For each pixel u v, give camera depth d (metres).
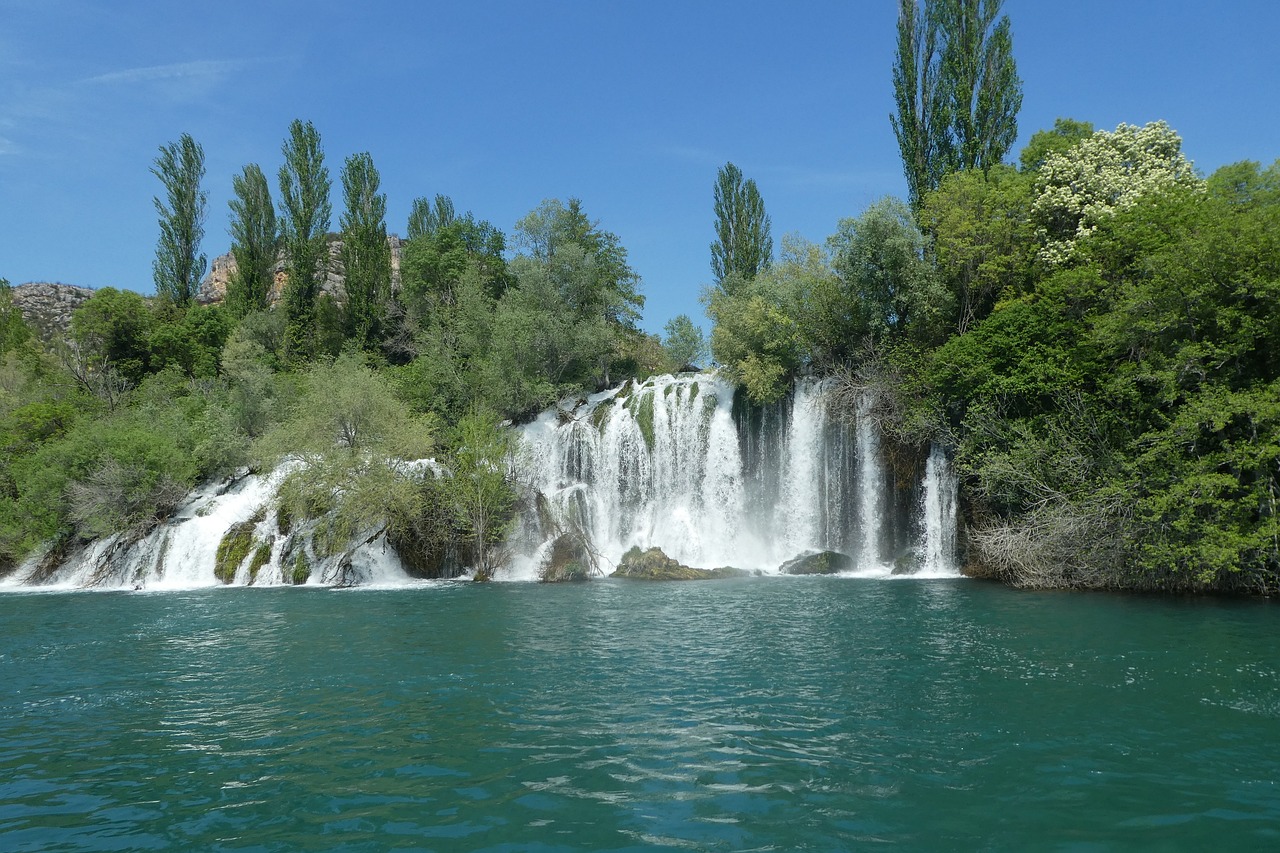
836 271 48.78
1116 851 9.84
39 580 44.66
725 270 73.12
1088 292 35.75
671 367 73.69
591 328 60.09
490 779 12.30
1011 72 51.28
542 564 41.91
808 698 16.59
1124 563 31.67
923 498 41.91
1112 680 17.80
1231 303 30.28
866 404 44.12
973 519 39.81
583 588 36.88
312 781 12.32
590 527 47.50
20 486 46.81
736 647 21.88
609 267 74.56
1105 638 22.36
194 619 28.50
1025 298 40.72
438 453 46.62
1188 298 30.31
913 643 22.11
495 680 18.53
